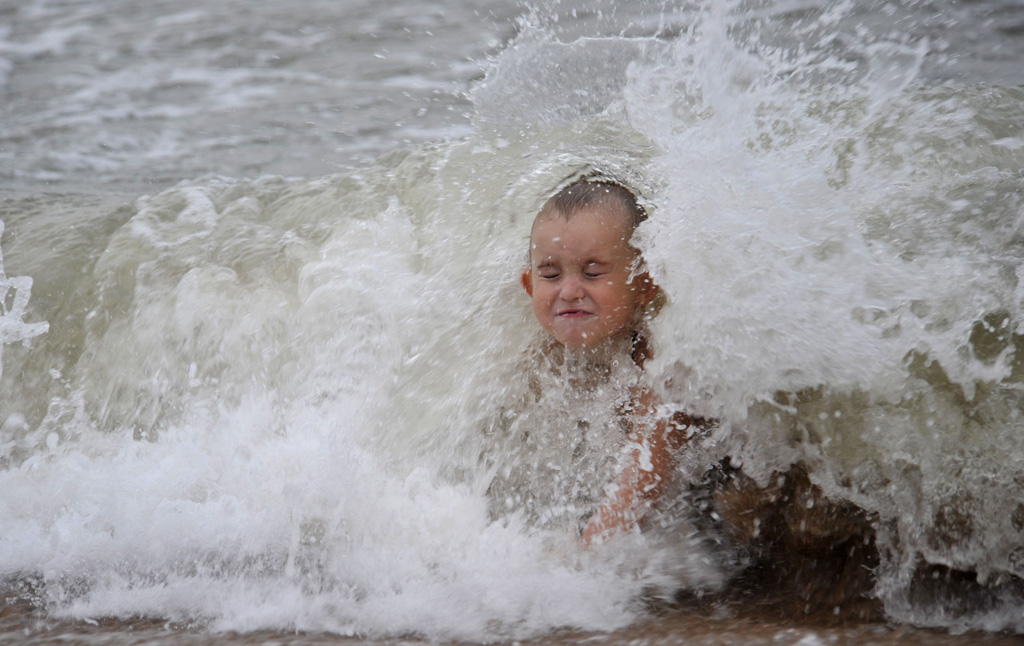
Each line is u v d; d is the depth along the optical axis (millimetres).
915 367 5660
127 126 14336
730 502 6020
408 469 6773
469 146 9094
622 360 6613
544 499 6461
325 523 6445
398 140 12945
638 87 7465
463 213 8094
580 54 10773
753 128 7008
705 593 5703
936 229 6133
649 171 7430
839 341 5828
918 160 6629
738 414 5984
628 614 5477
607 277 6531
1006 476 5305
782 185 6457
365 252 7930
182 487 6867
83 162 12789
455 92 14773
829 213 6266
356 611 5598
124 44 18688
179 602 5812
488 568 5977
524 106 9797
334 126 13688
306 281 7816
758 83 7387
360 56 16969
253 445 7070
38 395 7914
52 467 7359
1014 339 5559
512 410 6812
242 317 7758
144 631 5469
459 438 6824
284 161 12461
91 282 8281
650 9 15266
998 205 6148
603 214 6562
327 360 7457
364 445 6938
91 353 7996
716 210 6379
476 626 5395
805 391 5840
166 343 7844
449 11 18969
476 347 7148
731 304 6090
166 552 6359
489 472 6660
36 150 13344
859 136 6895
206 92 15773
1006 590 5285
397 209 8367
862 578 5512
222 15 20109
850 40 12195
